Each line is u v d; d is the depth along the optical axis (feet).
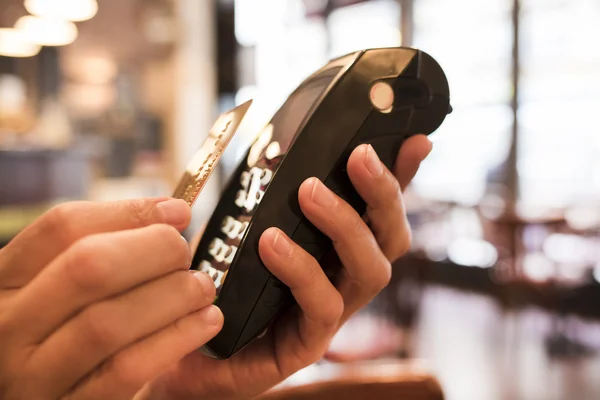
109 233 0.85
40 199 11.07
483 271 14.62
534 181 14.47
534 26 14.05
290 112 1.40
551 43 13.79
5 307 0.85
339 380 2.32
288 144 1.29
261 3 18.66
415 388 2.36
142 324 0.88
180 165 18.13
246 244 1.20
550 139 14.08
